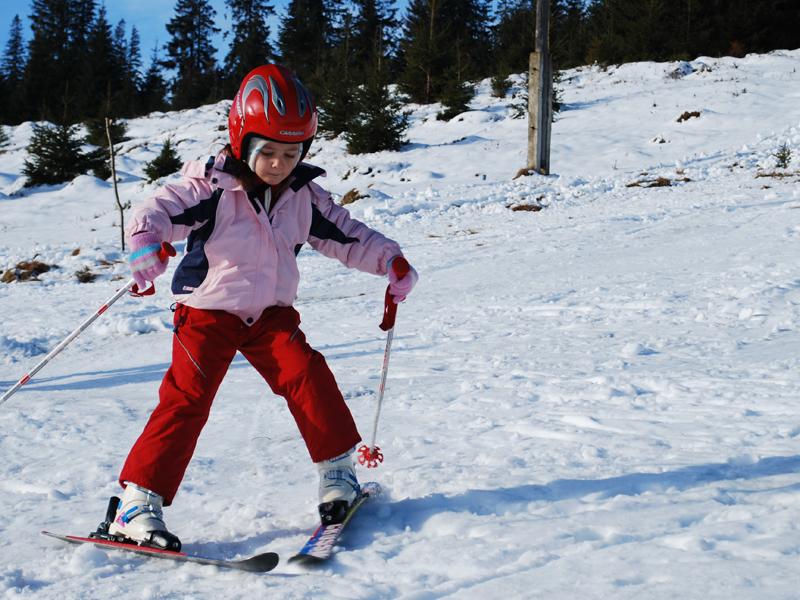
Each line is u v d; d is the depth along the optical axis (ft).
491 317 24.85
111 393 19.33
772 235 34.53
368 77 91.66
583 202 54.70
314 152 93.50
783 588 6.18
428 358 19.66
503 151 81.87
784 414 12.39
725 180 56.54
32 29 268.82
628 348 18.15
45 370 24.12
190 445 8.63
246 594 7.14
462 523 8.41
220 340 8.79
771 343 17.93
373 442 9.60
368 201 62.18
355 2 194.70
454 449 11.60
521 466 10.42
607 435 11.77
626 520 8.09
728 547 7.12
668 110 87.25
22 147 133.80
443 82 112.16
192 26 279.08
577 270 32.32
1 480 12.11
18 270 47.57
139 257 8.09
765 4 120.26
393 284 9.22
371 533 8.46
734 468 9.70
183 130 131.54
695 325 20.84
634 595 6.32
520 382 16.01
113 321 30.48
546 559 7.32
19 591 7.55
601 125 85.87
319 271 40.63
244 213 8.69
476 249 41.75
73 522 10.00
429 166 78.79
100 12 240.12
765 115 79.51
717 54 120.78
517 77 119.75
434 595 6.80
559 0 149.07
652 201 51.47
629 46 118.21
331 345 22.72
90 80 214.28
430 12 120.57
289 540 8.65
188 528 9.28
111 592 7.40
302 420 8.95
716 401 13.42
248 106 8.28
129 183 98.53
